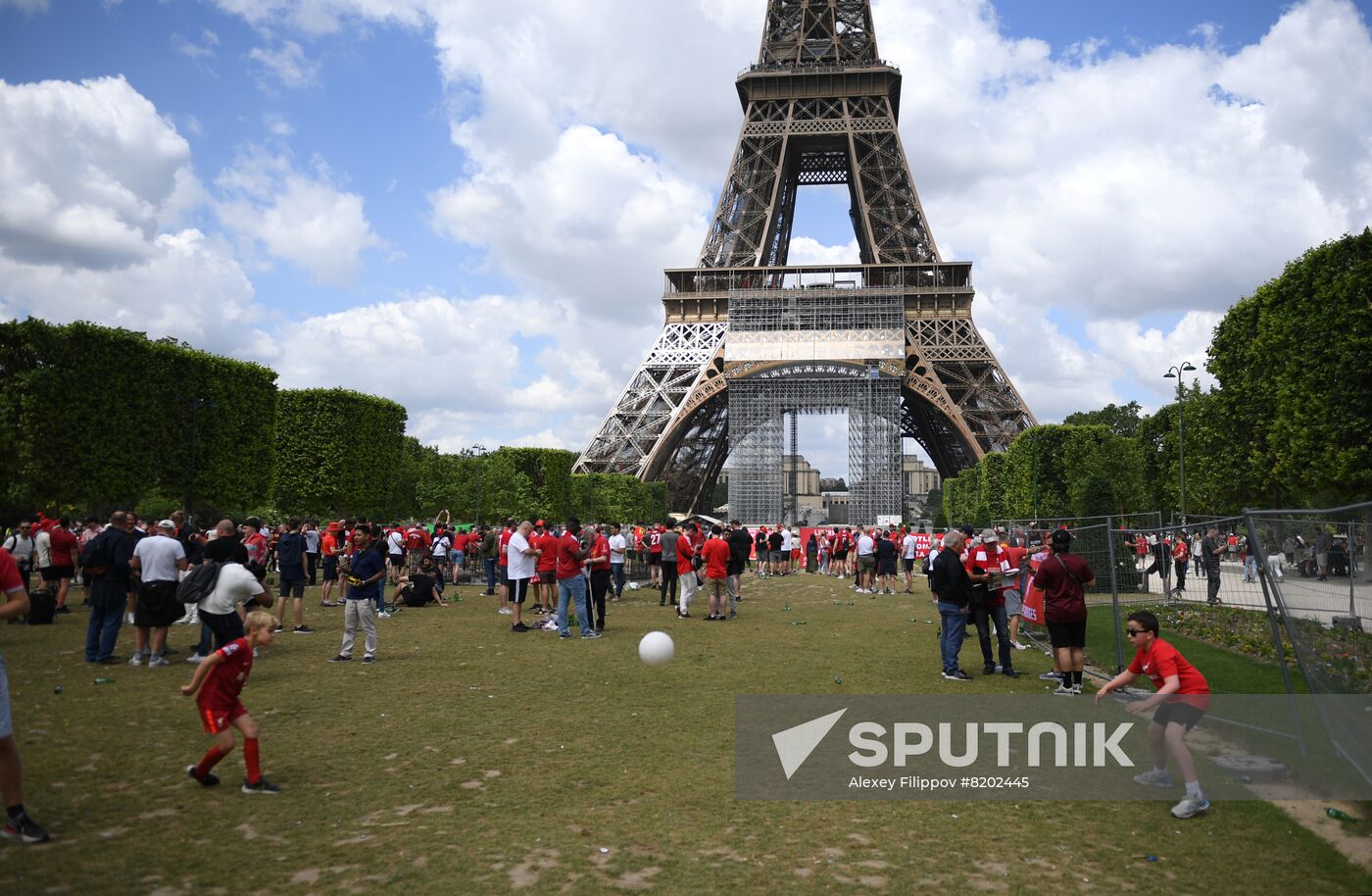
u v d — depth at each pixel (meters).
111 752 13.34
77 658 21.72
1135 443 76.06
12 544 32.22
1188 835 10.38
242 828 10.30
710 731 14.80
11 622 27.78
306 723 15.23
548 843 9.91
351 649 21.81
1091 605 27.27
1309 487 43.16
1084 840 10.22
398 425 68.56
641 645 16.58
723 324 104.62
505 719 15.62
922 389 96.75
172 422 48.06
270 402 54.78
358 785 11.88
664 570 36.72
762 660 22.09
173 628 27.36
